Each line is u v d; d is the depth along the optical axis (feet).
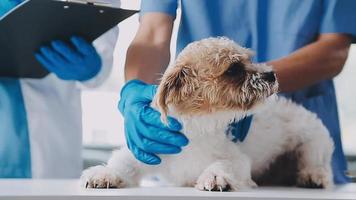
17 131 5.91
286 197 3.06
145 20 5.43
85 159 6.41
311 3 5.47
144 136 4.00
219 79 3.79
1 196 2.92
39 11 4.39
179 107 3.79
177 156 4.02
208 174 3.66
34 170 5.95
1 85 5.95
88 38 5.17
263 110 4.41
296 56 5.12
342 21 5.41
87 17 4.62
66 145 6.17
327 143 4.79
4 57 5.18
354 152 6.42
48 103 6.11
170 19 5.42
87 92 6.58
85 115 6.61
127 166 4.03
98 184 3.62
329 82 5.56
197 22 5.46
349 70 6.48
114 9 4.54
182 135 3.90
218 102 3.79
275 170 4.90
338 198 3.10
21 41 4.87
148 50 5.06
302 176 4.50
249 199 3.01
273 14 5.51
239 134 4.38
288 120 4.88
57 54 5.19
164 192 3.22
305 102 5.41
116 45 6.34
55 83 6.18
